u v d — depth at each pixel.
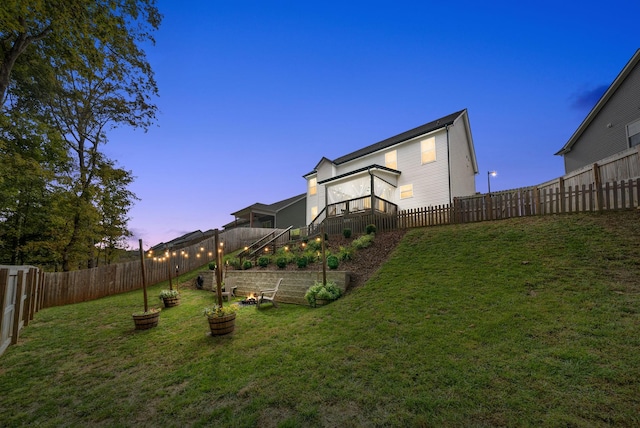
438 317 5.30
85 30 10.87
